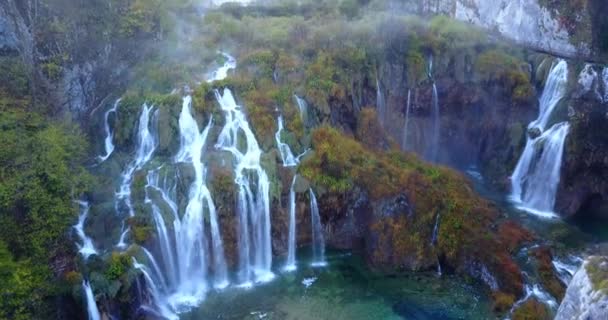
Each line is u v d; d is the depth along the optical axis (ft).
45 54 102.63
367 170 96.99
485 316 79.71
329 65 109.81
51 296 72.49
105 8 106.93
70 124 94.53
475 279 87.25
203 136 98.32
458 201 93.45
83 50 103.30
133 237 83.71
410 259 91.25
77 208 82.94
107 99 103.81
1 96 89.86
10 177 73.97
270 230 94.32
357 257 95.66
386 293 85.92
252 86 104.63
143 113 99.04
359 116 109.29
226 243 91.56
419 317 80.12
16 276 67.46
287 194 95.20
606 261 55.62
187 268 88.99
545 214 106.52
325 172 97.04
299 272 92.12
